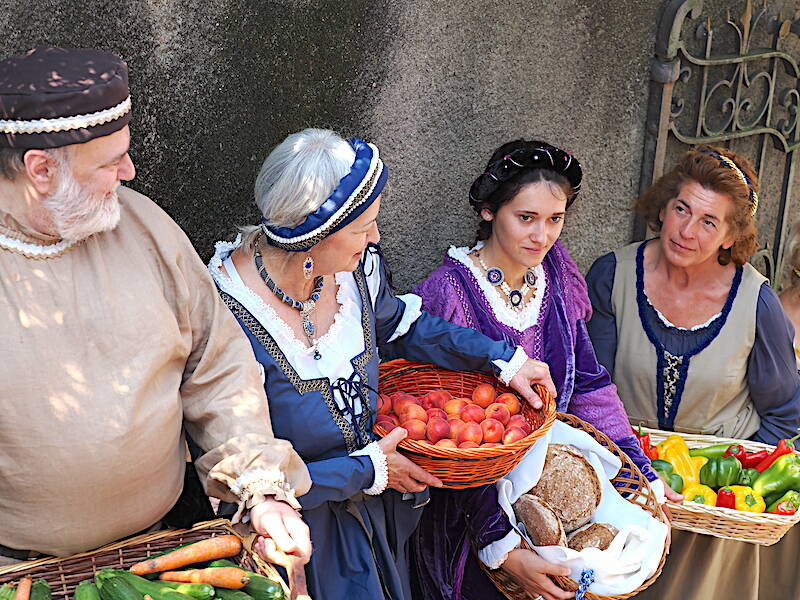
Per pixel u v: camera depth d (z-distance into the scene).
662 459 2.95
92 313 1.75
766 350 3.11
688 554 2.85
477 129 3.21
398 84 2.97
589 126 3.51
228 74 2.60
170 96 2.51
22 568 1.78
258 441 1.92
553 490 2.56
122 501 1.81
